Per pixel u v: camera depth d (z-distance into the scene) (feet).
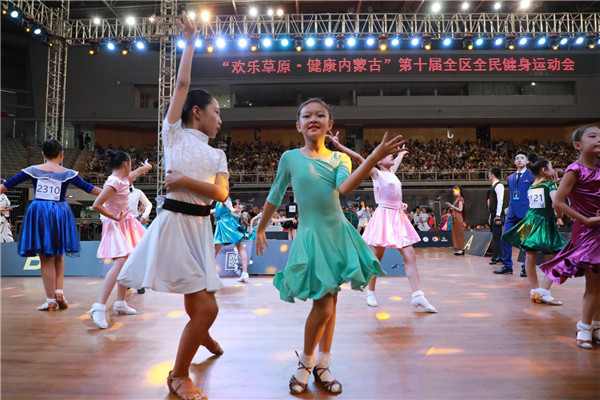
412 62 61.98
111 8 57.06
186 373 5.38
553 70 62.18
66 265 17.19
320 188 5.76
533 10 56.85
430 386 5.51
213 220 25.23
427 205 55.62
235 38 38.68
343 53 62.18
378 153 4.82
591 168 7.58
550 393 5.27
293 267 5.52
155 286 5.25
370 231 10.88
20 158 58.80
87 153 64.44
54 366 6.35
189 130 5.90
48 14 39.58
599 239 7.14
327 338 5.81
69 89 63.77
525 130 71.67
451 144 69.87
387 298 11.71
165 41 38.55
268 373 6.03
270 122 67.21
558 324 8.70
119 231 9.73
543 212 11.03
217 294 12.57
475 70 62.03
